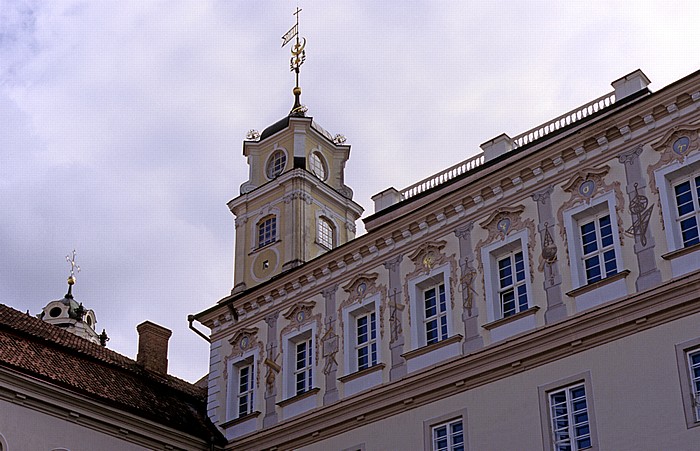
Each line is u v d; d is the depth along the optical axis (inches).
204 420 1485.0
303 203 1697.8
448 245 1291.8
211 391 1515.7
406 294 1312.7
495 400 1155.3
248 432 1422.2
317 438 1328.7
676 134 1123.9
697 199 1091.3
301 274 1459.2
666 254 1072.8
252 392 1469.0
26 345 1322.6
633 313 1073.5
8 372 1177.4
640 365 1050.1
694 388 1006.4
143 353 1609.3
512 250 1233.4
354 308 1373.0
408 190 1435.8
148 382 1483.8
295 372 1427.2
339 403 1312.7
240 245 1726.1
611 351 1079.6
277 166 1795.0
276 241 1674.5
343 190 1828.2
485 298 1219.9
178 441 1374.3
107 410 1280.8
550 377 1118.4
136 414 1316.4
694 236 1078.4
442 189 1359.5
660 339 1047.0
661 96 1139.3
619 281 1104.2
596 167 1179.3
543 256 1184.2
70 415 1240.2
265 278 1648.6
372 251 1381.6
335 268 1424.7
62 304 3270.2
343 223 1785.2
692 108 1121.4
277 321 1478.8
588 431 1066.7
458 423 1186.0
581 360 1100.5
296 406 1384.1
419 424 1218.0
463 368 1195.9
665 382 1024.9
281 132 1815.9
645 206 1117.7
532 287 1180.5
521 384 1139.9
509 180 1250.6
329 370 1364.4
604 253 1141.7
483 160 1353.3
